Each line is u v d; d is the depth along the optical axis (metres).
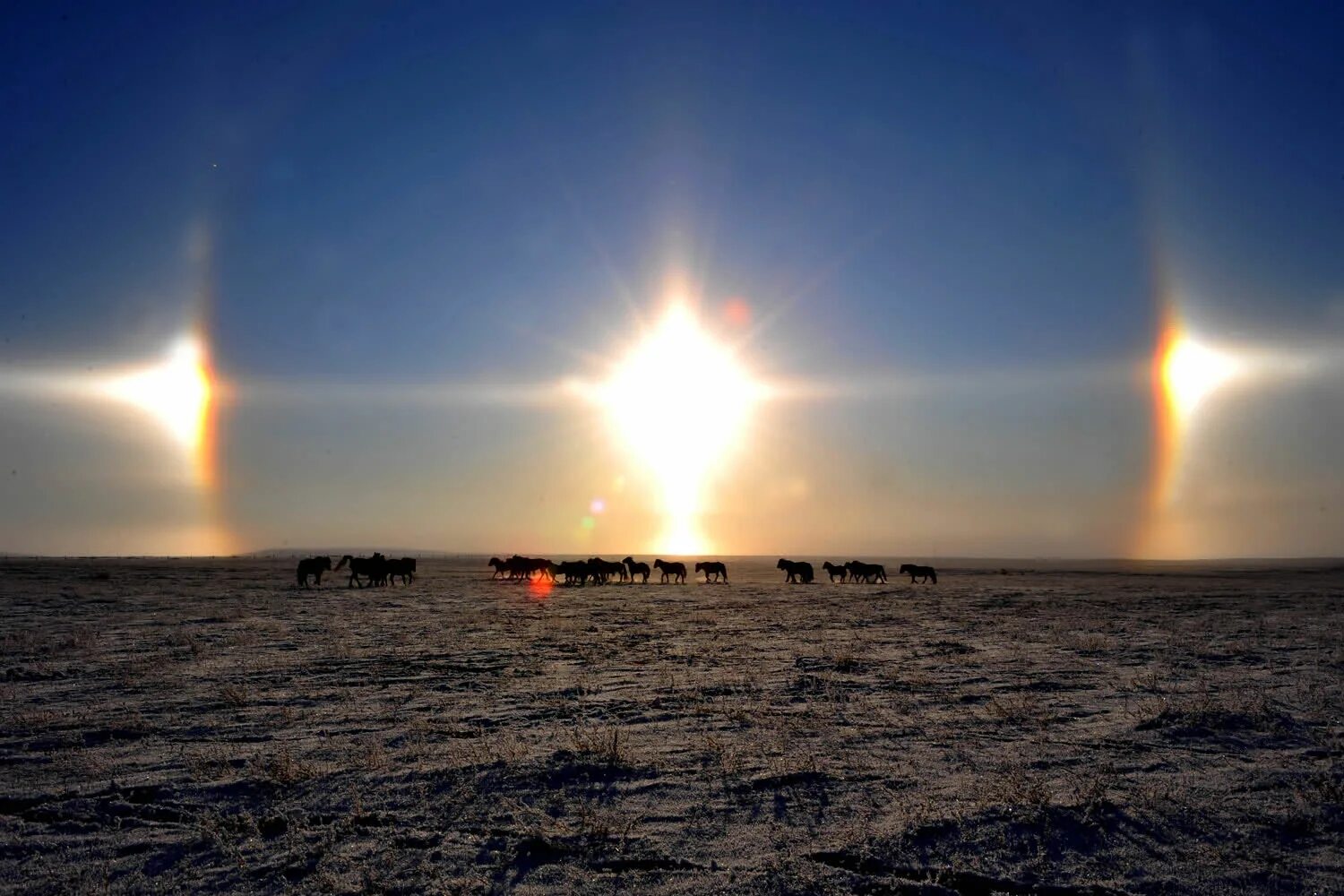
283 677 15.80
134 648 20.41
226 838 7.43
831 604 37.84
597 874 6.62
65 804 8.32
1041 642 21.59
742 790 8.55
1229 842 7.26
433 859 6.91
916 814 7.77
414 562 58.78
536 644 21.17
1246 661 17.62
